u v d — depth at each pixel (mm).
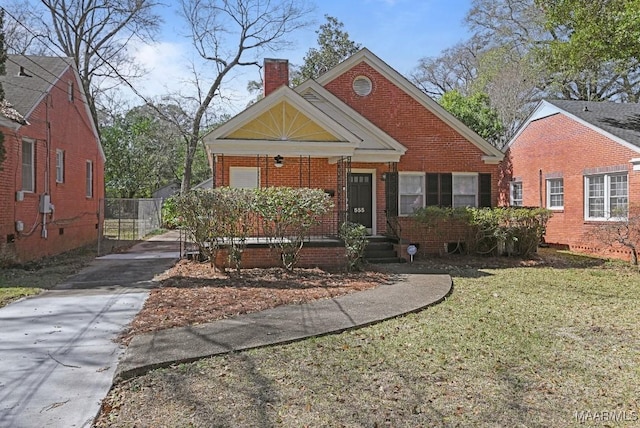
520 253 14703
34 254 13578
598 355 5496
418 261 13609
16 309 7508
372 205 15352
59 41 26500
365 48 15500
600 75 28203
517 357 5383
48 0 25609
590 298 8836
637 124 16531
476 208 15164
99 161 20953
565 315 7441
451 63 39625
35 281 9938
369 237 14594
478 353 5496
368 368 4969
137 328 6332
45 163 14422
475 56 37312
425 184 15828
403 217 14609
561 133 17906
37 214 13859
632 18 13875
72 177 17125
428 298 8328
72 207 17078
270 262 11477
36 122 13789
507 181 21859
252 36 28531
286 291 8820
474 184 16172
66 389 4406
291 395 4273
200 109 28750
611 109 18250
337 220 13461
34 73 15461
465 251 15039
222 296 8344
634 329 6645
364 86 15664
